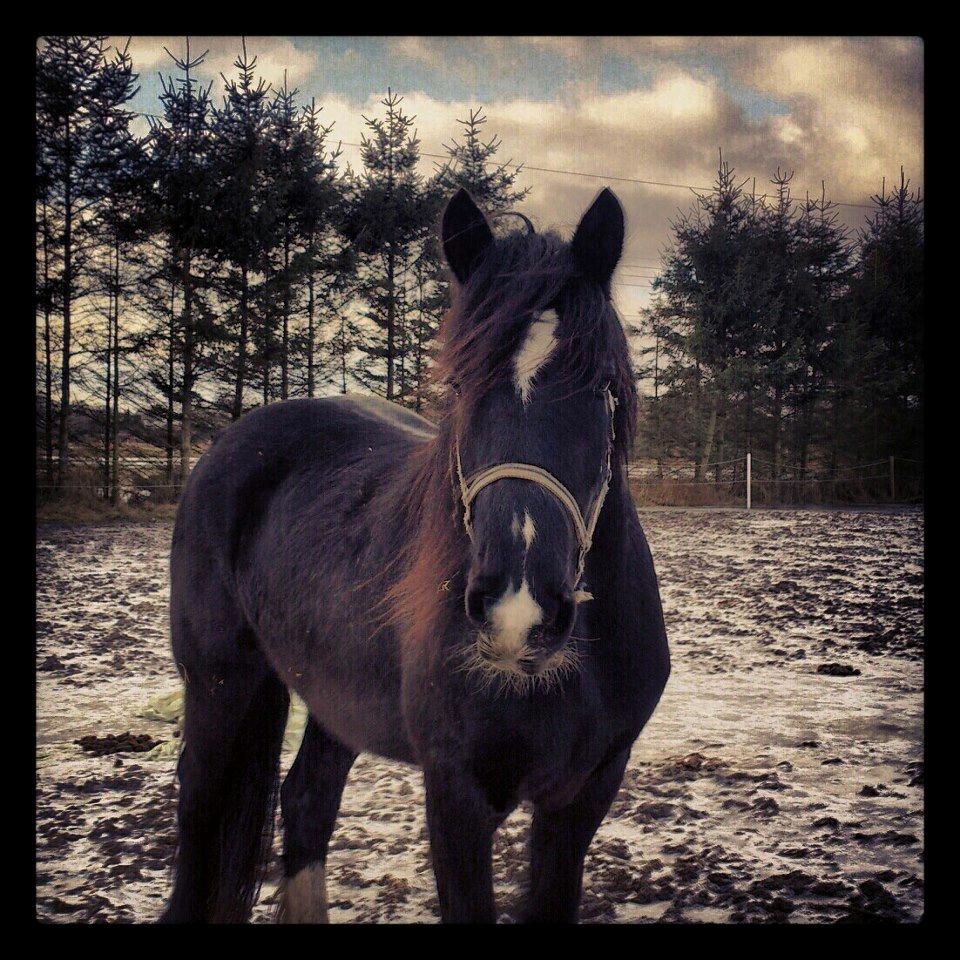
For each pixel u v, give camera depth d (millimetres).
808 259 24734
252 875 2934
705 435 24562
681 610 9078
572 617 1848
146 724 5398
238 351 20984
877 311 24406
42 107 18922
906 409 24516
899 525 17984
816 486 24531
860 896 3045
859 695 5863
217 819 2982
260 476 3182
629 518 2330
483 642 1802
